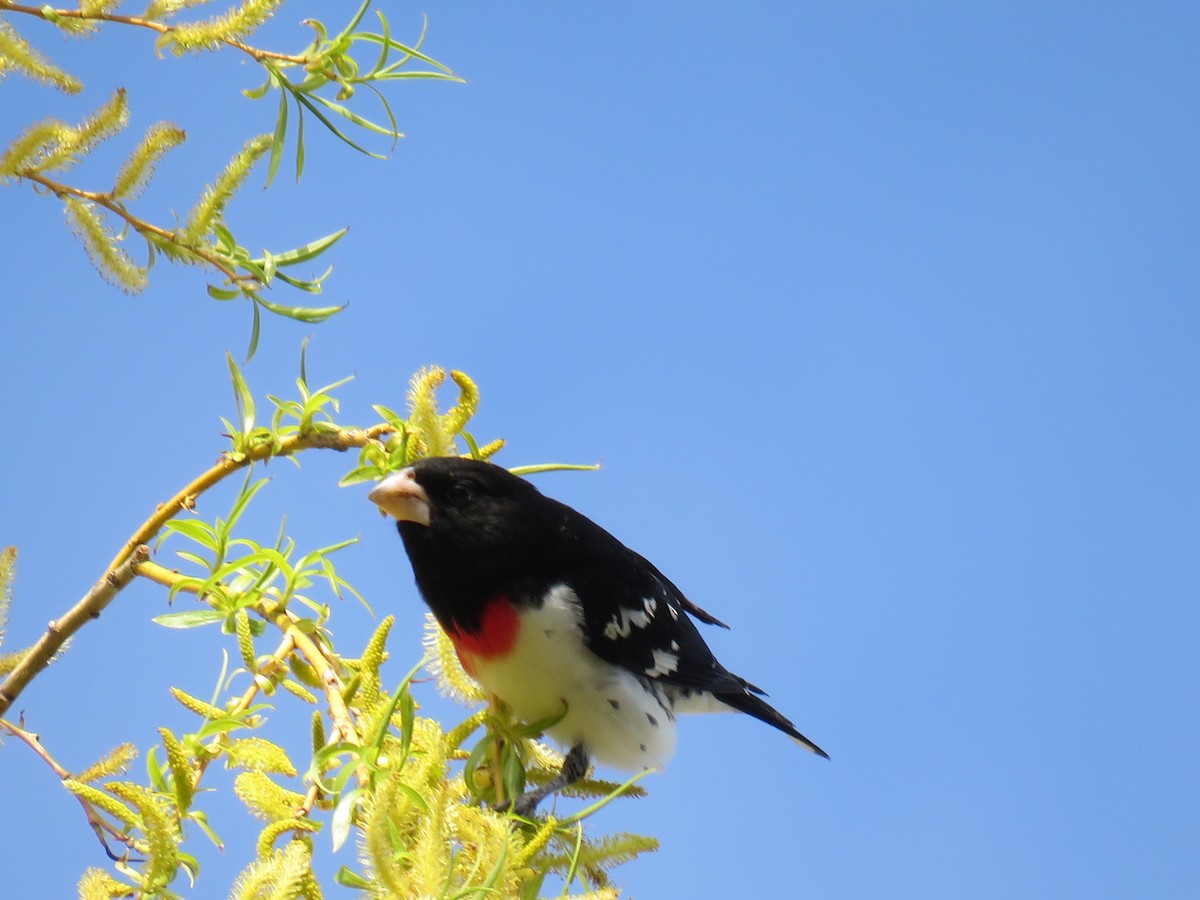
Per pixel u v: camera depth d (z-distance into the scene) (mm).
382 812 3807
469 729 5621
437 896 3627
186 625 5375
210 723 4621
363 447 6672
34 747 4770
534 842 4199
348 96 5773
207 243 5703
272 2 5418
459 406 6922
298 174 5801
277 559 5473
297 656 5414
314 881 3998
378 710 4395
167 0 5398
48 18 5285
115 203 5508
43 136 5328
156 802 4195
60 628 5383
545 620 6832
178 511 5688
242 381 5930
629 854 4641
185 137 5516
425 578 6883
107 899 4070
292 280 5887
